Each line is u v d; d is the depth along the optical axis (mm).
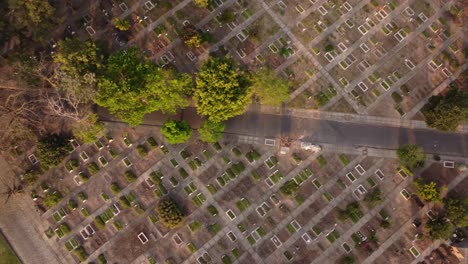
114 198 76250
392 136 77312
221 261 73188
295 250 73062
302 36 81750
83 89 69688
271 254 73125
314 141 77375
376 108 78375
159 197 75875
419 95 78812
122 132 78438
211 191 75750
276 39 81625
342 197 74938
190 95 76188
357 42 81375
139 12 83375
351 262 71750
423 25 82000
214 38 81625
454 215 69812
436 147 76875
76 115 71312
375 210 74375
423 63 80188
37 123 76875
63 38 82625
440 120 70750
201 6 80625
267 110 78688
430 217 73562
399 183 75312
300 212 74562
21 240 75125
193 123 78438
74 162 77188
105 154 77875
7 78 80000
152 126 78625
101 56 73812
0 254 74438
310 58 80688
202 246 73938
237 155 76812
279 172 76125
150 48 81625
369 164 76188
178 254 73875
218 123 72250
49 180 77312
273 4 83438
